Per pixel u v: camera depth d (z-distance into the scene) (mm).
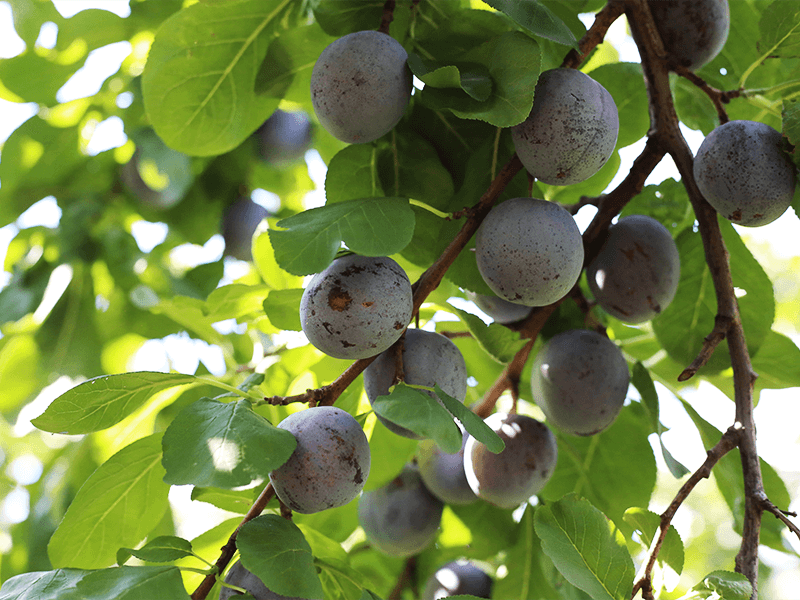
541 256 697
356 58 706
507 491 755
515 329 773
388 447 800
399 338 696
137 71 1025
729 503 792
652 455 816
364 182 749
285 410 833
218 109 785
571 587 758
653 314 766
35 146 1044
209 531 724
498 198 739
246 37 771
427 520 830
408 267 836
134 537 722
